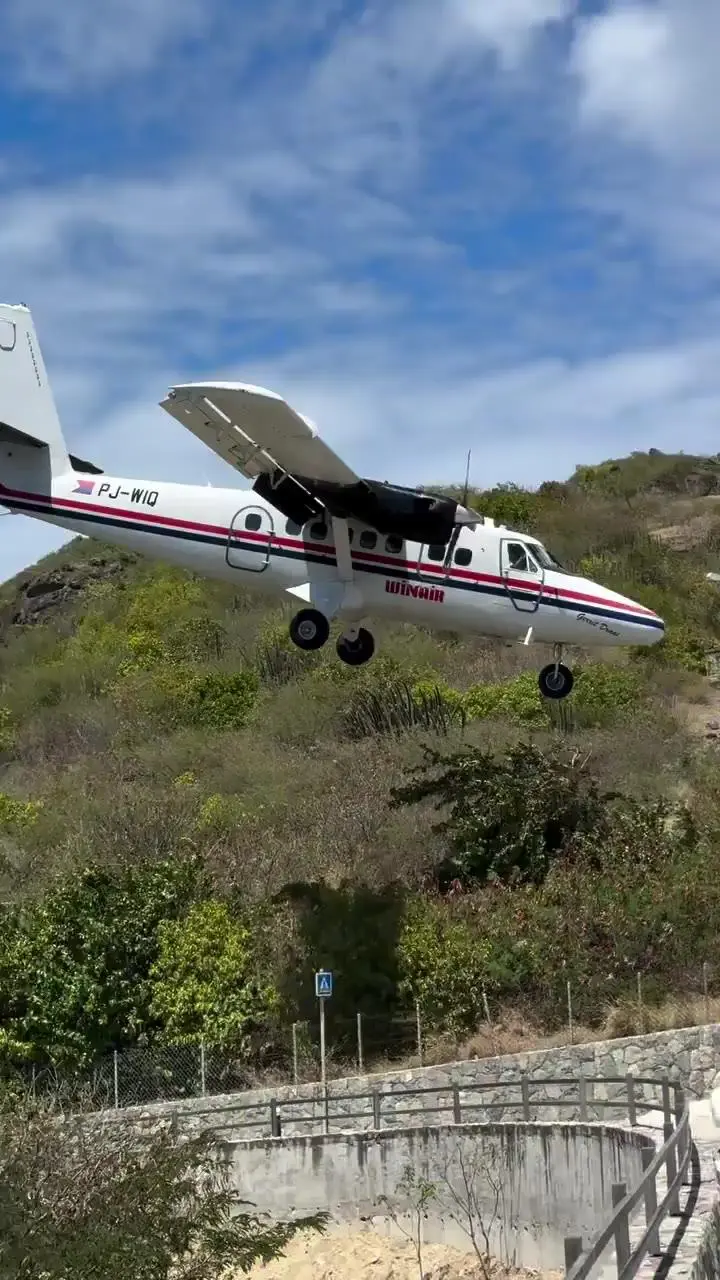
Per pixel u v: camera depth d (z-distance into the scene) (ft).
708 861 85.81
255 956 82.33
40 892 91.25
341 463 68.80
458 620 73.56
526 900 84.89
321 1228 53.93
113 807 107.14
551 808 91.86
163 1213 47.21
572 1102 61.00
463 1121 69.15
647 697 131.44
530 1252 59.98
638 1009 74.95
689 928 80.84
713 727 122.31
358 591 72.84
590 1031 75.92
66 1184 46.88
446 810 99.04
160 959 81.35
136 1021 80.07
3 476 77.30
